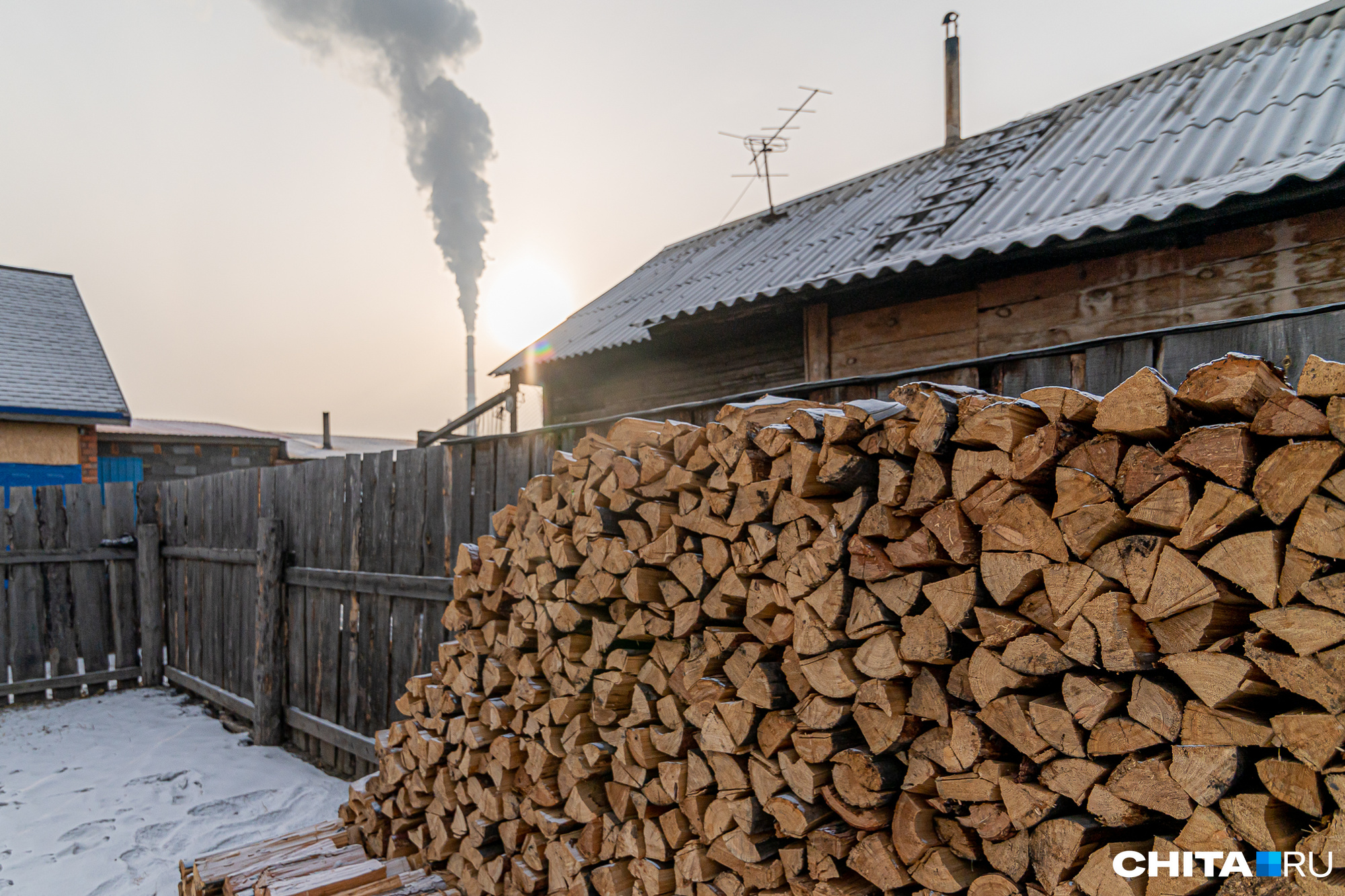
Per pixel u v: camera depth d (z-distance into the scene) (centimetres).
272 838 362
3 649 650
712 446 190
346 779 479
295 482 546
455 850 284
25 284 1257
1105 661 125
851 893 161
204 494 663
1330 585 105
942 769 152
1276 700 119
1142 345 217
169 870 357
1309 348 190
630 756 215
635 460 221
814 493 169
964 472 143
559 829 230
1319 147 369
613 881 212
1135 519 123
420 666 427
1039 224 431
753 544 181
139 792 445
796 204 912
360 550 482
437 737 289
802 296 491
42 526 677
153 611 712
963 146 744
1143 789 122
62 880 347
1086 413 133
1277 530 113
